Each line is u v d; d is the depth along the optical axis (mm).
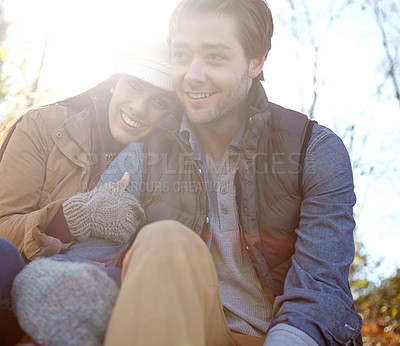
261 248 1897
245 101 2037
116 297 1179
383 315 7684
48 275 1153
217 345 1483
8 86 6594
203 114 1958
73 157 2104
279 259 1902
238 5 1919
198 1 1903
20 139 2068
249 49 1968
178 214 1991
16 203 2000
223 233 1982
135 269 1154
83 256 1894
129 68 2127
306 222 1831
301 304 1604
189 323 1140
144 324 1073
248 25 1937
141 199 2115
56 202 1871
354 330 1623
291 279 1751
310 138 1932
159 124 2100
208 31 1896
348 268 1791
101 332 1131
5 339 1251
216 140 2059
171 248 1188
